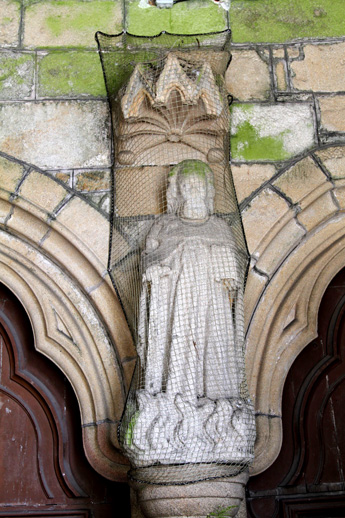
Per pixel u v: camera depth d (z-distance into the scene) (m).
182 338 2.28
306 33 3.05
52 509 2.52
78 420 2.63
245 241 2.54
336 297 2.87
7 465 2.56
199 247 2.39
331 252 2.78
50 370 2.69
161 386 2.24
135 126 2.67
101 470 2.48
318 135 2.89
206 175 2.52
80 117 2.85
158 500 2.16
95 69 2.94
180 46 2.73
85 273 2.67
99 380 2.57
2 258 2.71
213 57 2.71
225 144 2.74
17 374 2.67
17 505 2.51
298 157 2.85
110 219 2.67
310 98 2.95
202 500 2.15
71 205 2.71
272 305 2.69
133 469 2.23
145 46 2.73
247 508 2.56
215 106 2.62
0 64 2.90
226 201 2.65
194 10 3.06
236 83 2.95
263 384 2.60
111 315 2.62
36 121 2.83
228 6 3.08
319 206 2.80
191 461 2.11
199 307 2.32
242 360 2.35
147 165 2.73
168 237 2.44
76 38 2.98
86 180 2.76
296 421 2.70
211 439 2.12
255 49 3.01
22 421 2.63
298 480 2.61
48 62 2.93
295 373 2.77
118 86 2.76
